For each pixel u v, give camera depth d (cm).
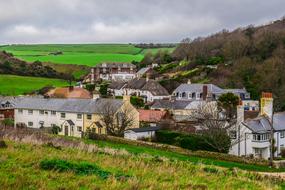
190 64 15812
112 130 6675
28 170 2059
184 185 2105
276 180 2962
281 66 12569
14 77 14975
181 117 7688
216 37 18038
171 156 4703
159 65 17650
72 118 7531
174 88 13600
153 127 6831
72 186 1853
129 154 3219
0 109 8644
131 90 12781
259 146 6125
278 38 14962
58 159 2336
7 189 1716
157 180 2195
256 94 11612
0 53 18488
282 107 9688
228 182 2369
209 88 11169
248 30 17388
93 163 2467
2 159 2231
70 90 10369
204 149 6022
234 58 15000
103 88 13562
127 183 1975
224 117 6669
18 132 4138
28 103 8281
